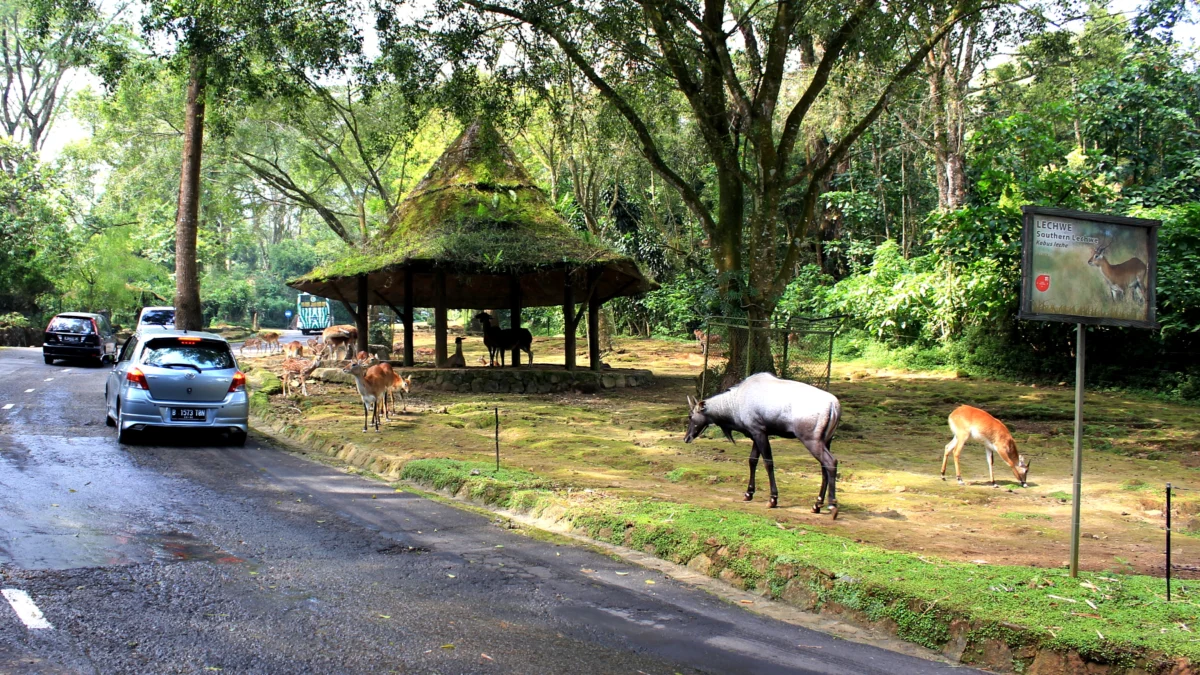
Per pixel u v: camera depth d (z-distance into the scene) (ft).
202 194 100.68
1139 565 20.49
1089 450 40.68
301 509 26.00
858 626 17.35
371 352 76.28
